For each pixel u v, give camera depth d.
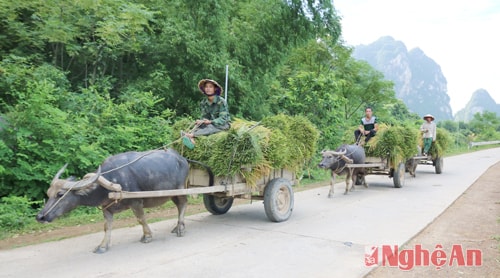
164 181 5.91
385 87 23.50
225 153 6.62
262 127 7.12
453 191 11.23
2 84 9.16
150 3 12.87
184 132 6.75
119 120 10.32
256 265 5.05
